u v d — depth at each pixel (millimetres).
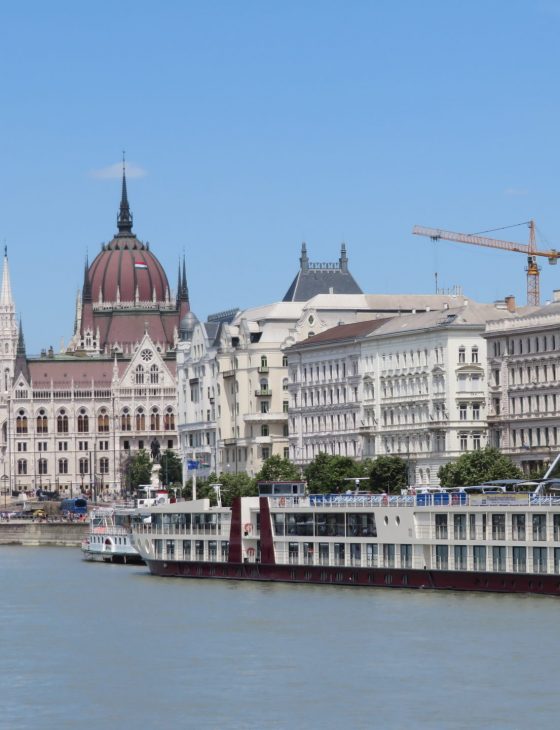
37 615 195250
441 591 198250
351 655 157500
